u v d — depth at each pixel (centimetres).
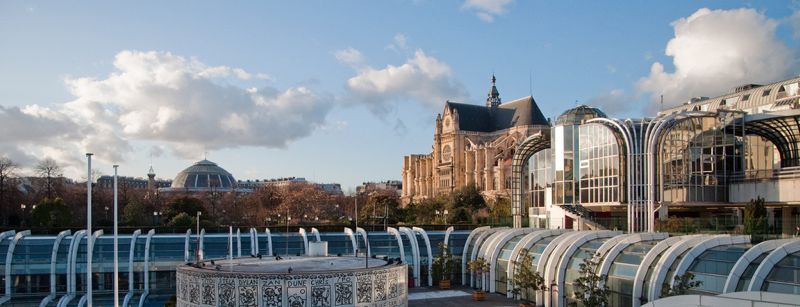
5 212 15338
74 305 7612
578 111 11088
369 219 17962
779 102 10781
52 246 8244
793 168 8931
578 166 10188
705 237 5869
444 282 8812
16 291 8000
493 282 8406
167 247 8594
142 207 16925
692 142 9381
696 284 5372
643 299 5978
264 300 4862
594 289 6203
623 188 9312
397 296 5438
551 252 7444
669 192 9169
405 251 9238
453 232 9488
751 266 5128
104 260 8325
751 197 9100
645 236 6619
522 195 11350
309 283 4903
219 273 4981
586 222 9338
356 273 5066
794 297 3019
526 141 11062
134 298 8062
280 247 9088
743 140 9481
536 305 7375
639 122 9450
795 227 6962
